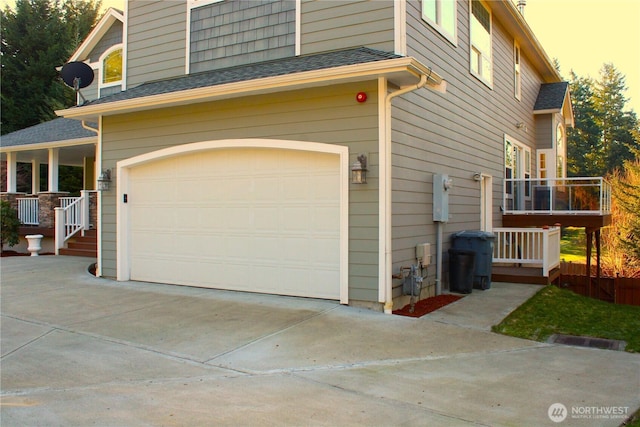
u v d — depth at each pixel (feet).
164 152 31.35
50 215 50.96
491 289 31.68
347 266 24.90
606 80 158.81
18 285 31.81
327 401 14.32
